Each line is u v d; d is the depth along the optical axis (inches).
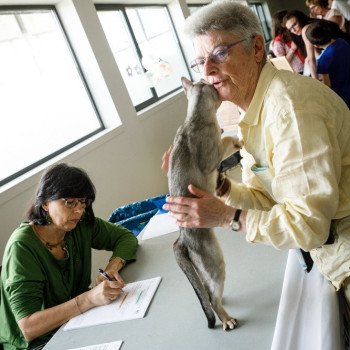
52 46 122.3
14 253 56.5
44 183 57.9
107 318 48.4
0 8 106.0
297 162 31.9
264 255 49.6
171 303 47.1
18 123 109.2
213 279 39.8
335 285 37.8
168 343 39.9
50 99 120.3
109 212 118.2
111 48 139.9
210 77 38.5
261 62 37.6
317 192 31.4
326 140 31.1
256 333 36.8
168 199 39.8
